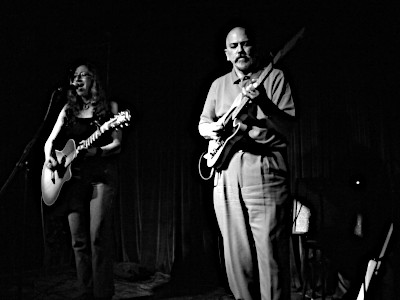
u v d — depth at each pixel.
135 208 4.04
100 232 2.54
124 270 3.58
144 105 4.03
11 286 3.40
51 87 4.06
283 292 1.87
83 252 2.63
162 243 3.84
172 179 3.84
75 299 2.63
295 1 3.40
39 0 4.10
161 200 3.87
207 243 3.60
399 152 3.03
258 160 1.93
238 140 1.96
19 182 3.93
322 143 3.31
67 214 2.66
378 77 3.13
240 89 2.10
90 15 4.16
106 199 2.56
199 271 3.60
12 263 3.86
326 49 3.31
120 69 4.13
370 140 3.13
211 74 3.73
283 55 1.83
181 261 3.72
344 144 3.23
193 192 3.72
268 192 1.91
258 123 1.95
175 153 3.84
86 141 2.64
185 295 3.14
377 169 3.04
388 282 2.43
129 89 4.09
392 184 2.96
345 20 3.24
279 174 1.93
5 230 3.90
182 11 3.87
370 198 2.78
